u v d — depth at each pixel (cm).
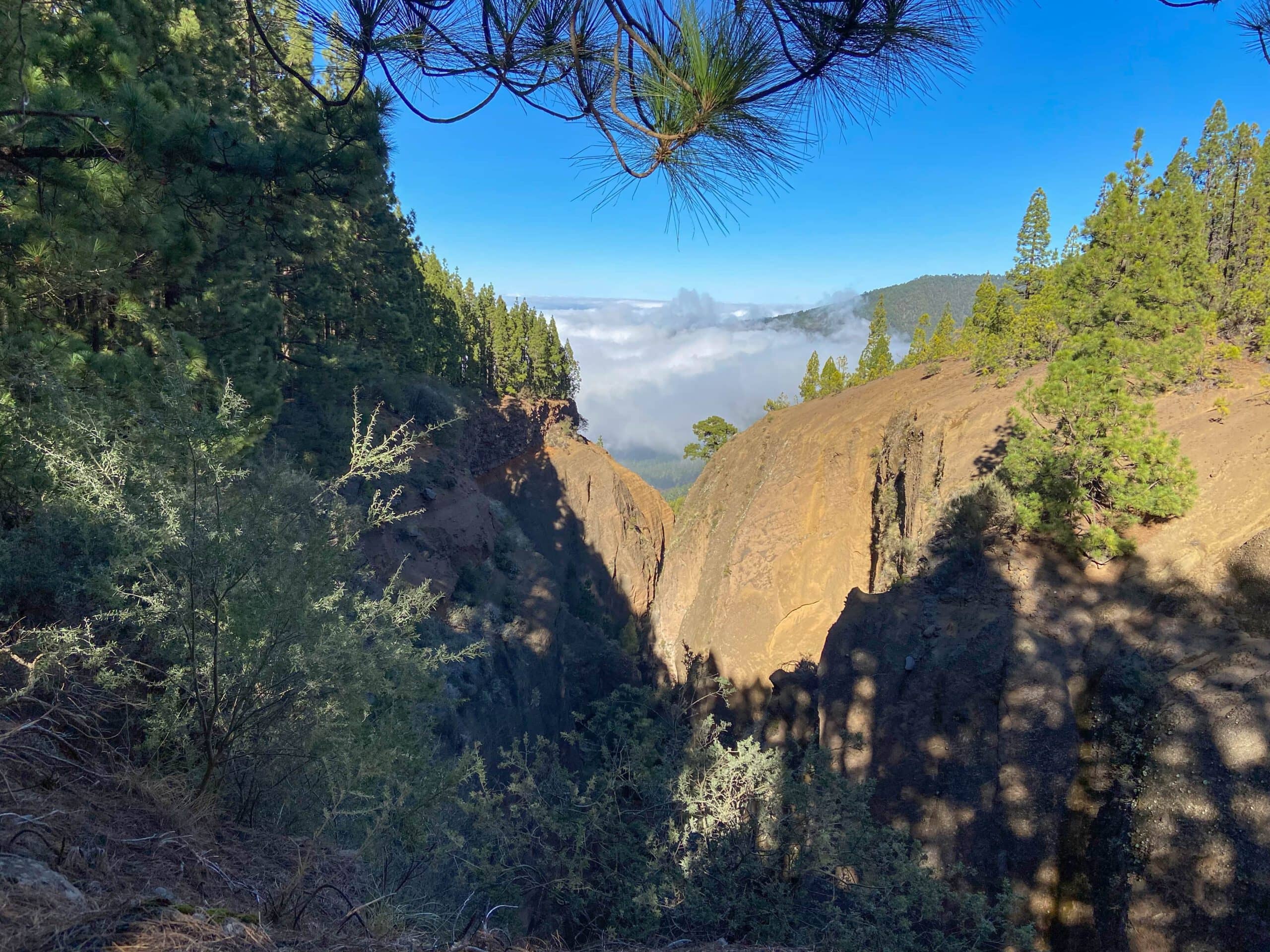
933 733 1756
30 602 420
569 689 3775
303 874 303
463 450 6000
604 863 838
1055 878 1491
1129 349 2020
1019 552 1961
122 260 782
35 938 182
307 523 507
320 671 418
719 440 8306
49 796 297
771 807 879
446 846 564
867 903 815
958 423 2938
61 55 655
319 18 337
